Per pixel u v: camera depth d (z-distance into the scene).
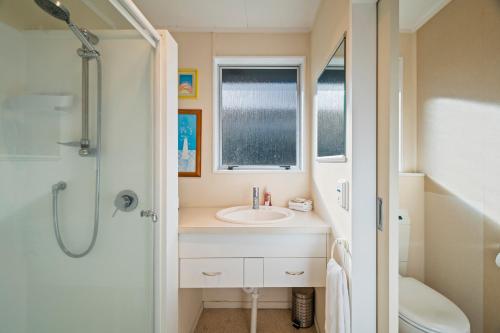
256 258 1.43
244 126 2.13
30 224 1.14
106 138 1.24
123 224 1.25
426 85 1.04
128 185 1.24
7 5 1.04
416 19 1.05
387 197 1.01
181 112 2.01
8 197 1.09
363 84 1.08
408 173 1.08
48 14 1.04
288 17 1.85
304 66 2.01
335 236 1.34
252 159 2.13
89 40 1.17
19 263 1.12
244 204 2.02
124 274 1.25
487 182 0.88
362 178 1.09
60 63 1.16
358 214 1.09
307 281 1.43
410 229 1.09
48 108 1.16
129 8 0.99
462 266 0.96
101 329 1.24
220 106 2.12
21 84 1.10
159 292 1.23
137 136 1.24
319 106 1.68
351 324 1.10
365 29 1.07
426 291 1.06
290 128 2.12
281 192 2.02
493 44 0.85
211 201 2.03
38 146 1.15
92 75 1.22
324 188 1.57
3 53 1.05
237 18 1.87
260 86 2.13
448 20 0.97
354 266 1.09
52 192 1.18
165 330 1.24
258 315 1.96
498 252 0.87
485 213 0.89
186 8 1.76
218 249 1.43
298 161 2.11
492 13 0.85
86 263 1.24
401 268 1.11
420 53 1.04
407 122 1.07
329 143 1.44
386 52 1.00
